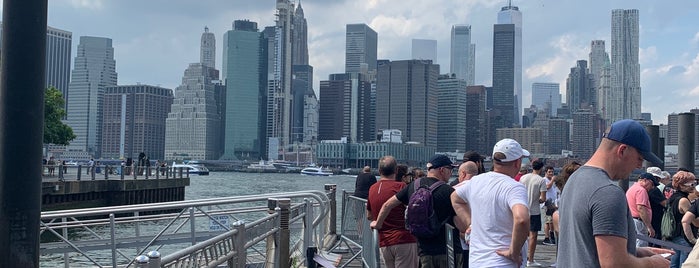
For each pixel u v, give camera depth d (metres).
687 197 9.27
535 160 11.56
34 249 5.76
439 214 6.19
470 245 5.20
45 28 5.91
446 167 6.62
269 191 97.38
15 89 5.72
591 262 3.45
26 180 5.72
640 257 3.75
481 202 5.09
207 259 6.69
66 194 39.09
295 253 12.48
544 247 13.84
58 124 70.12
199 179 145.38
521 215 4.74
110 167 56.38
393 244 7.54
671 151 54.84
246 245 8.10
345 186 137.75
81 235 25.70
